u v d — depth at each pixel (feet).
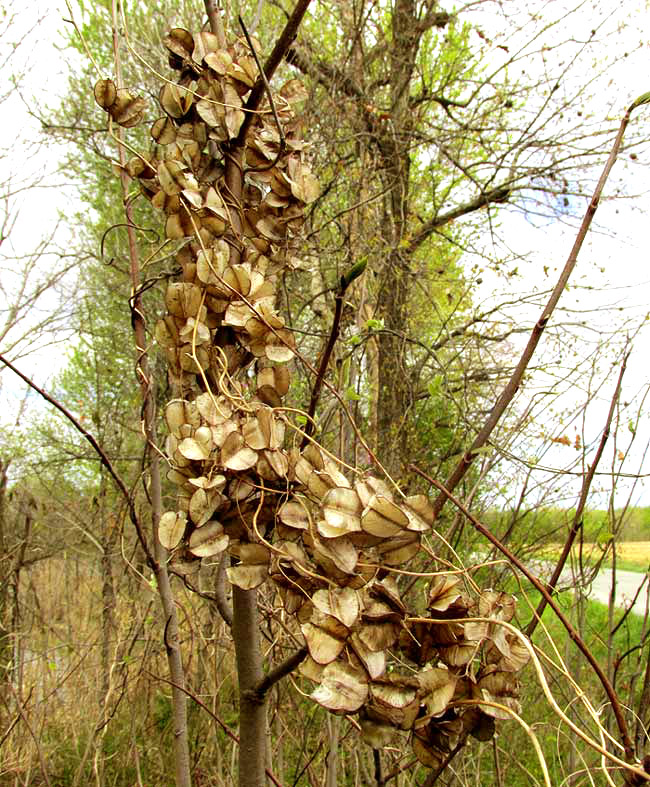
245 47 4.48
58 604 14.07
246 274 3.87
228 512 3.33
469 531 10.43
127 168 4.21
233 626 3.94
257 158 4.18
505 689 3.02
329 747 6.65
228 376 3.76
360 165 14.65
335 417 9.57
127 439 17.75
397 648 3.20
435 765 3.02
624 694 8.40
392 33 18.53
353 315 9.99
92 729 9.62
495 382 13.98
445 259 19.74
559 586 8.42
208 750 9.05
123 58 14.07
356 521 2.93
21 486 15.06
